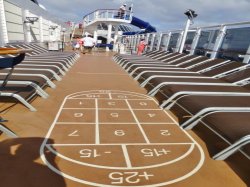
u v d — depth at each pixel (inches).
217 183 91.0
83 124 139.9
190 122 141.9
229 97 164.4
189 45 445.4
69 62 394.6
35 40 650.8
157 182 89.7
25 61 328.2
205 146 120.1
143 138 126.0
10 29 464.8
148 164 101.2
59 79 262.1
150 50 645.9
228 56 304.8
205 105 140.4
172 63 385.4
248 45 261.0
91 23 900.6
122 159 103.9
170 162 103.9
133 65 357.4
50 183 85.3
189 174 95.8
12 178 86.8
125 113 164.1
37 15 655.1
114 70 378.0
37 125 134.8
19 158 99.8
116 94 216.7
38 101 180.1
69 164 97.7
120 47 783.1
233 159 108.3
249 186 90.1
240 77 230.8
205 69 290.8
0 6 410.6
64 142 116.0
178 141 124.6
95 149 111.1
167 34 534.0
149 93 215.6
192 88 191.9
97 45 982.4
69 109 165.5
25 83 182.9
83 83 259.8
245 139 97.4
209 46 356.5
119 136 126.6
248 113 128.8
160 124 147.2
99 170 95.0
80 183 86.5
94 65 430.6
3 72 229.9
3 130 117.3
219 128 114.0
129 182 88.7
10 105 165.2
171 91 191.5
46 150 107.5
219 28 319.6
